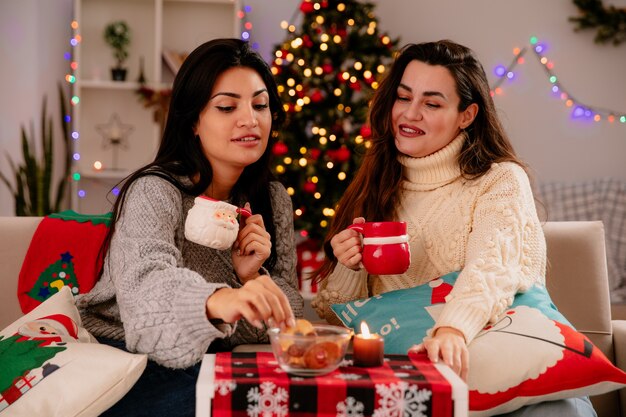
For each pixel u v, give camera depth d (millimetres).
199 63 1610
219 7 4859
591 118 4828
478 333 1491
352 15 4195
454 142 1850
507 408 1457
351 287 1839
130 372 1326
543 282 1741
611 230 4195
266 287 1204
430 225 1825
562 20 4832
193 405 1385
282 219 1865
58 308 1544
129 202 1549
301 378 1084
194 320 1244
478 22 4875
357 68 4066
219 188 1729
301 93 4039
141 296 1328
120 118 4812
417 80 1806
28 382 1309
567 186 4406
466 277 1514
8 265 1875
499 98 4879
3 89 4363
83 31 4773
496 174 1775
